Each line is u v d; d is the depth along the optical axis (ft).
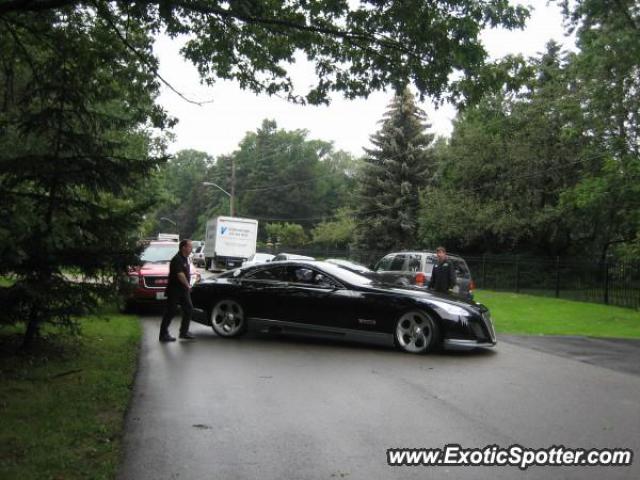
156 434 17.17
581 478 14.57
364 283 33.24
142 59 33.37
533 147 98.78
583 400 21.88
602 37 61.05
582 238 105.09
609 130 75.00
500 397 22.07
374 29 30.37
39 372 23.85
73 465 14.16
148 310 50.98
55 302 26.50
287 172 284.61
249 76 36.22
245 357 29.27
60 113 27.02
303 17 31.14
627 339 40.06
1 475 13.24
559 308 63.31
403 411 19.93
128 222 27.63
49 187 26.66
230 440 16.76
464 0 28.25
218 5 29.19
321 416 19.21
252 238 123.24
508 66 31.45
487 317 31.71
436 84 31.63
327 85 34.78
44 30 33.47
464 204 104.94
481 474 14.70
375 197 148.15
